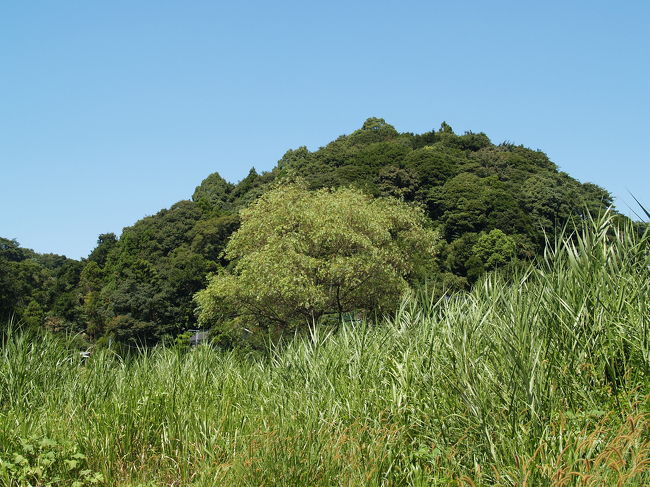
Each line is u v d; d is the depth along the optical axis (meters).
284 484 4.31
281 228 18.41
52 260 78.88
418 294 7.12
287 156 73.88
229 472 4.59
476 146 75.75
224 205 69.31
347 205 18.53
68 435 5.59
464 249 35.91
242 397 6.97
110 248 58.59
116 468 5.35
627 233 5.80
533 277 5.84
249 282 17.28
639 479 3.44
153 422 5.99
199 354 8.56
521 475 3.57
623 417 4.12
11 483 4.84
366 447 4.71
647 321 4.83
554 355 4.88
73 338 9.02
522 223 40.47
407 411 5.27
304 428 5.12
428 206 48.72
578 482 3.36
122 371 7.99
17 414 6.27
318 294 16.41
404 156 59.66
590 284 5.38
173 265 44.94
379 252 17.89
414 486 4.33
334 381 6.21
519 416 4.39
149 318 35.69
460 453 4.44
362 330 7.07
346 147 75.50
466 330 5.28
